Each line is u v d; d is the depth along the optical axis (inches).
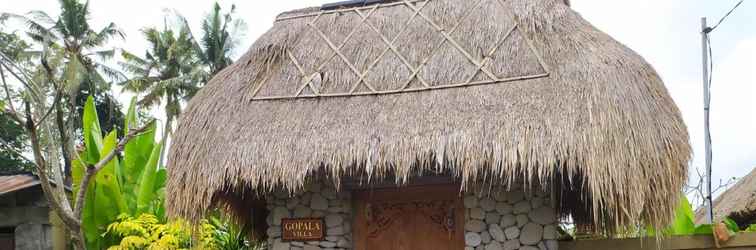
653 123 238.1
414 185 284.7
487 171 243.6
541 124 238.4
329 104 278.4
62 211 264.2
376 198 291.0
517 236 259.1
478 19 295.0
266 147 261.0
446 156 239.6
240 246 355.9
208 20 1064.8
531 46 273.0
